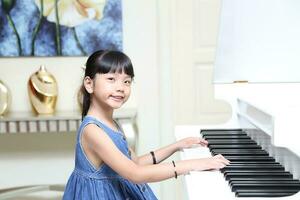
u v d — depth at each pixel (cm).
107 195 133
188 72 276
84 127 133
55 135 247
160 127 250
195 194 83
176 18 273
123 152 138
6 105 226
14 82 240
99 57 135
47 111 228
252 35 160
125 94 136
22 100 241
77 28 238
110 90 133
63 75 241
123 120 217
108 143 127
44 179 250
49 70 240
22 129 214
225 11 159
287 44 159
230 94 162
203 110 279
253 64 161
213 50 275
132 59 245
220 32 160
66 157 249
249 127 142
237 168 100
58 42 238
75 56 240
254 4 157
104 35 239
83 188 134
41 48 238
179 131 159
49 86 227
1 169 249
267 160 108
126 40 244
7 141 247
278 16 157
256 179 90
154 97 249
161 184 253
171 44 257
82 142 134
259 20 159
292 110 95
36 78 227
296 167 92
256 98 143
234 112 162
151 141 251
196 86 278
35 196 253
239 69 162
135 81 247
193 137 141
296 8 156
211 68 276
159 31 245
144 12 243
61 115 218
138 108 248
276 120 85
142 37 245
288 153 98
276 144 85
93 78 136
